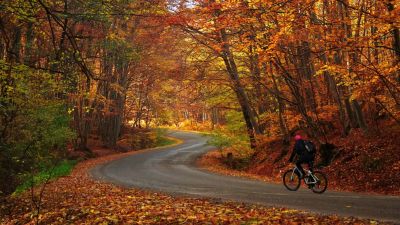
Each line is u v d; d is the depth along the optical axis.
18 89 12.68
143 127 71.06
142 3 15.02
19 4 10.66
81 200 12.28
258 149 27.45
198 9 18.70
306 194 12.85
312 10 14.18
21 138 14.48
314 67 19.64
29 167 15.06
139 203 11.00
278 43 15.34
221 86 27.34
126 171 23.31
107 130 45.50
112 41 21.33
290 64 20.09
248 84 25.08
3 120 14.01
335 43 13.18
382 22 12.27
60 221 9.27
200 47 24.64
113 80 39.72
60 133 16.34
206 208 9.66
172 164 28.38
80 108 33.44
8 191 14.53
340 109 19.95
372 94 15.66
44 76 13.38
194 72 25.78
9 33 14.42
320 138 21.86
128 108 59.59
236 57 23.33
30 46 15.74
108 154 40.66
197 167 26.23
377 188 14.30
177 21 18.91
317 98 20.84
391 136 17.08
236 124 28.95
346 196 12.21
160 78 38.66
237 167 27.88
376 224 7.64
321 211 9.55
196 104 32.19
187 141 61.19
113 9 11.64
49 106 15.15
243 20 15.21
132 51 24.00
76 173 22.64
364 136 18.34
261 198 12.11
